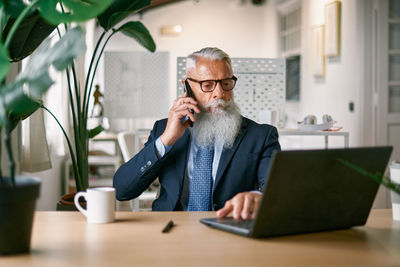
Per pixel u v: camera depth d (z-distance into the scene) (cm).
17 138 285
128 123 781
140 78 557
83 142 261
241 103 376
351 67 541
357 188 127
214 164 193
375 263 101
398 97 515
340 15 575
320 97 643
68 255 106
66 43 100
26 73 101
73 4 109
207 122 192
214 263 100
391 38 510
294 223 122
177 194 188
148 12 904
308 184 118
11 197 103
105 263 100
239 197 138
